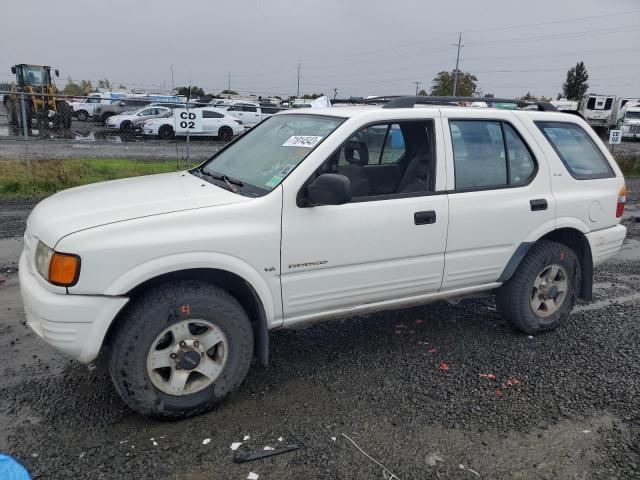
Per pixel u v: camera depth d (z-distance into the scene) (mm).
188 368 3203
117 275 2922
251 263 3258
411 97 4090
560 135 4582
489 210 4070
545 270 4527
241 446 3020
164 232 3029
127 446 2992
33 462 2832
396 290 3873
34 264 3133
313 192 3221
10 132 20828
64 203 3410
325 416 3340
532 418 3377
